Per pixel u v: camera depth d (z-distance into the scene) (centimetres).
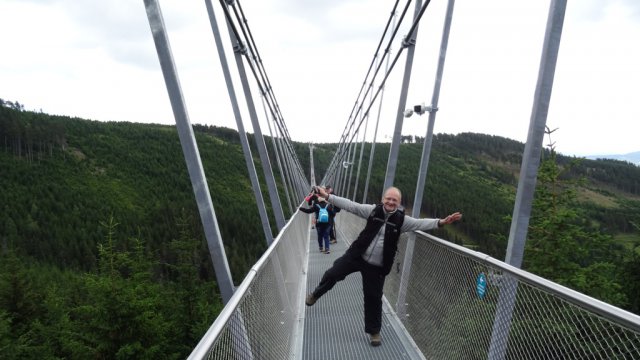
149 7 194
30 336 1093
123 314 919
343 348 315
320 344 324
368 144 7388
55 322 1308
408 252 355
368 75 1130
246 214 6225
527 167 218
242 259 4772
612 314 113
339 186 1977
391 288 415
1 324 1111
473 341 216
